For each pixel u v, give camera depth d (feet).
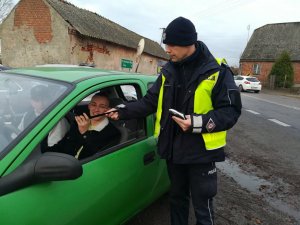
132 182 8.77
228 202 13.94
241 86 102.22
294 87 128.06
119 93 10.02
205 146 7.93
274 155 22.21
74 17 63.93
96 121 8.72
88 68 10.05
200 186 8.41
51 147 7.77
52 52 62.08
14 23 64.44
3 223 5.54
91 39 64.18
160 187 10.63
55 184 6.56
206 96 7.79
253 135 28.84
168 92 8.21
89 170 7.45
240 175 17.69
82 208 7.05
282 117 42.57
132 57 84.74
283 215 13.16
